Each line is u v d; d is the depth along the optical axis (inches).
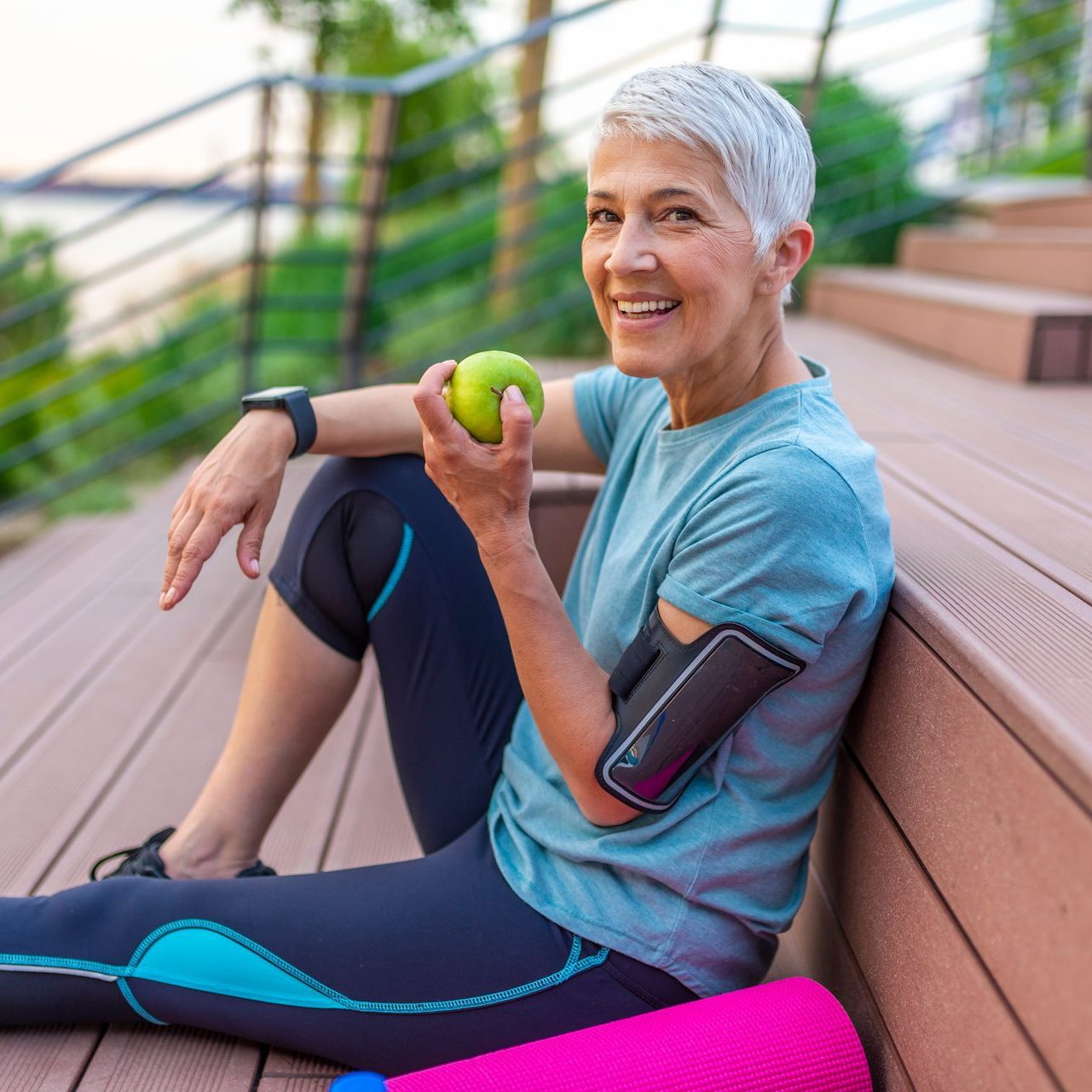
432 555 57.2
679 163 44.4
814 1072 44.8
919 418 100.4
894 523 61.7
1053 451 87.6
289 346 187.3
